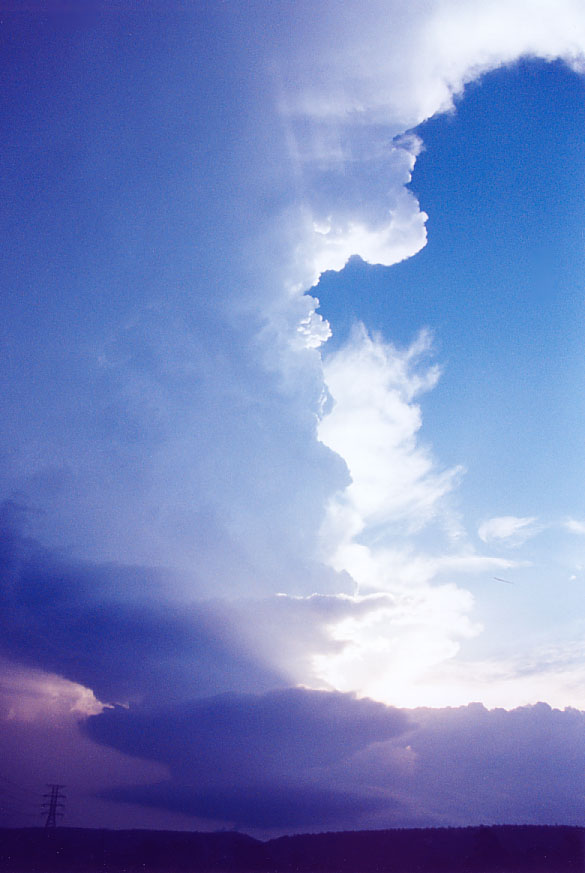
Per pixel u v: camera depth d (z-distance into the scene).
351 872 36.72
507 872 35.97
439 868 36.72
